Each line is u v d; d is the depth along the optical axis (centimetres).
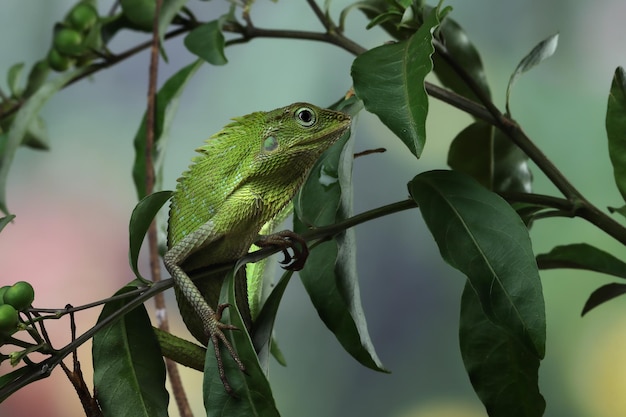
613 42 212
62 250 211
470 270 97
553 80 214
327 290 103
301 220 102
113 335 99
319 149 100
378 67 97
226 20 108
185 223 100
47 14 213
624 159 102
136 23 113
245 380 96
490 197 98
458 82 107
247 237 100
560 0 214
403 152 212
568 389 209
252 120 101
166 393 99
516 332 96
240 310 100
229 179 100
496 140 108
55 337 195
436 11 98
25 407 192
